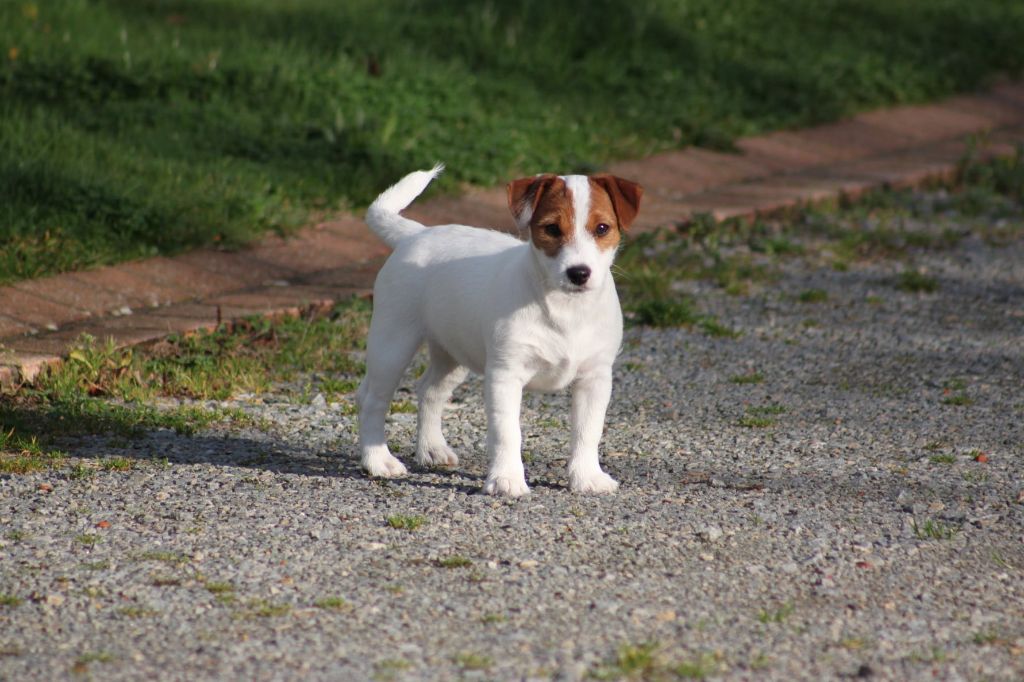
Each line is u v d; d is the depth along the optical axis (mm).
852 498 7223
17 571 5922
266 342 10477
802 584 5887
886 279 13383
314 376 9922
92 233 12008
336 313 11148
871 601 5719
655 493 7242
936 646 5277
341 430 8688
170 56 16688
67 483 7266
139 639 5262
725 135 17828
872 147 18984
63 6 18000
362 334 10867
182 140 14734
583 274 6555
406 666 5020
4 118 13984
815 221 15430
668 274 12945
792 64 21094
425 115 16500
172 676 4945
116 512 6762
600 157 16625
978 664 5125
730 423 8922
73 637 5277
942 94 21797
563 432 8695
